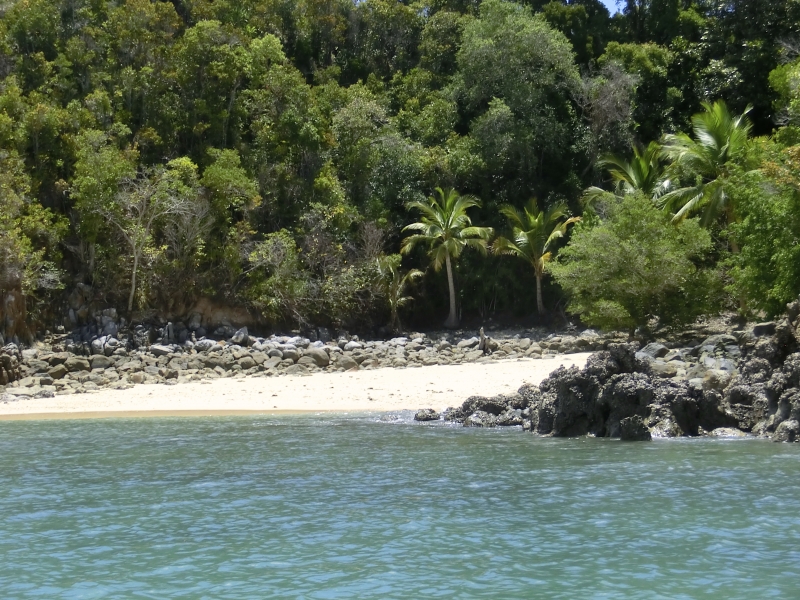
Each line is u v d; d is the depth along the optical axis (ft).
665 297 102.17
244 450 53.21
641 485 40.68
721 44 152.97
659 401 56.80
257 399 81.66
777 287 79.66
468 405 66.13
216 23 139.33
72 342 113.60
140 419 71.36
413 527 33.40
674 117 153.48
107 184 118.52
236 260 126.21
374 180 145.69
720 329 104.94
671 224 107.96
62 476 45.16
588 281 103.96
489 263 142.31
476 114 156.66
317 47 171.01
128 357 107.45
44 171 123.95
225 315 125.80
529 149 145.69
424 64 167.63
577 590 25.75
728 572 27.35
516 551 29.96
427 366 102.22
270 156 138.92
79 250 122.93
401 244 143.64
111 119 131.34
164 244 125.49
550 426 58.59
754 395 57.98
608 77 152.56
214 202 126.21
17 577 27.53
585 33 168.04
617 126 147.84
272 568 28.22
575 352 106.83
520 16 154.81
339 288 130.31
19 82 131.03
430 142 152.15
